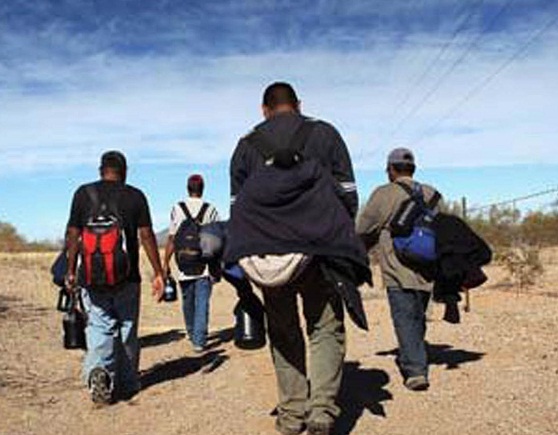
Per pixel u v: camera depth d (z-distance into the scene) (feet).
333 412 19.24
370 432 20.61
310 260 18.34
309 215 18.38
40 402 25.17
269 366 29.68
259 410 23.38
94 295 25.03
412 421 21.42
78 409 24.39
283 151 18.60
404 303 24.47
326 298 19.25
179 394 26.13
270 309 19.84
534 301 46.34
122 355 25.93
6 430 22.12
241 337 24.86
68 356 33.30
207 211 34.58
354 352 31.04
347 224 18.63
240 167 19.51
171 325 45.37
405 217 24.14
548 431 20.03
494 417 21.38
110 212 25.05
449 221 24.41
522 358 28.30
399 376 26.30
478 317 39.29
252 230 18.53
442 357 29.14
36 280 69.62
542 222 89.30
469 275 24.27
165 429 22.06
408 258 24.16
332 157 19.36
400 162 24.80
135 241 25.61
